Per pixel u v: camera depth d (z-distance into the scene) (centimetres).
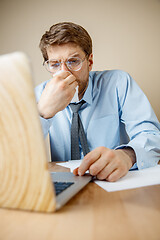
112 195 46
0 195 38
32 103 33
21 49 236
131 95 137
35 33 236
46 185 35
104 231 29
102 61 232
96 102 146
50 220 33
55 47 120
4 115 34
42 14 236
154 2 229
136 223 31
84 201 42
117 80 147
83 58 127
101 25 232
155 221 32
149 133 103
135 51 231
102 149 63
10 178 37
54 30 120
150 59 231
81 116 144
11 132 35
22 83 33
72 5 234
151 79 231
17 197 37
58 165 96
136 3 230
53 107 110
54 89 110
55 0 236
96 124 143
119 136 150
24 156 35
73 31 119
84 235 28
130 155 73
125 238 27
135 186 52
